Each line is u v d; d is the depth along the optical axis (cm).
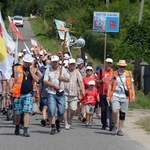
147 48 4569
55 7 8194
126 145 1833
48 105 2036
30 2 13875
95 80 2370
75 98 2261
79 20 7000
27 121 1944
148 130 2261
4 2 7644
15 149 1661
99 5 7625
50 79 2028
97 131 2198
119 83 2048
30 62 1928
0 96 2173
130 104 3222
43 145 1755
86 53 6400
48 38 8675
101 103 2266
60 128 2233
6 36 2459
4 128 2192
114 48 4753
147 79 3619
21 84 1923
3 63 2173
